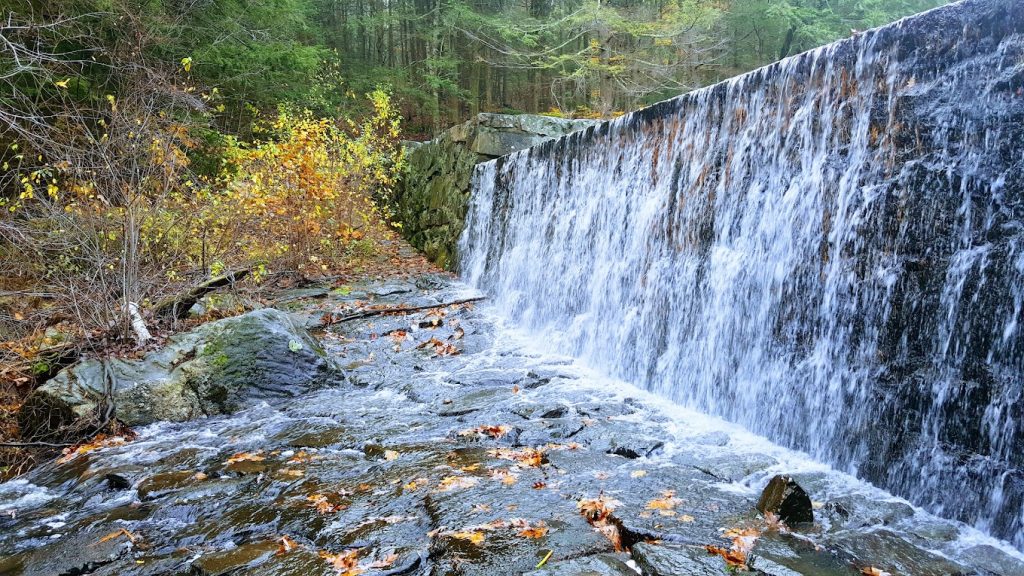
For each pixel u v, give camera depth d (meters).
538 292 7.48
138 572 2.46
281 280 9.20
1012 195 2.54
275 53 12.17
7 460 4.16
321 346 5.89
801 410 3.59
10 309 6.04
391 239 13.97
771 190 3.95
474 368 5.77
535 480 3.15
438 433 4.04
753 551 2.31
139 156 6.72
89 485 3.49
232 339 5.13
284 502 3.05
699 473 3.23
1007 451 2.50
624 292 5.69
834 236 3.43
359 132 16.11
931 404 2.84
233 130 13.72
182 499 3.17
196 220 7.45
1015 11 2.55
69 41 7.92
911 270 2.97
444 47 23.41
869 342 3.17
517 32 19.11
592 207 6.46
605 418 4.25
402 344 6.65
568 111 19.77
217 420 4.64
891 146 3.10
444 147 12.52
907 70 3.02
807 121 3.66
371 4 25.52
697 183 4.74
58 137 6.73
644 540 2.46
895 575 2.19
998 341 2.56
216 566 2.43
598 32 17.25
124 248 5.69
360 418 4.44
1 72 6.80
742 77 4.25
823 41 15.66
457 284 9.93
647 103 18.69
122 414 4.50
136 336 5.36
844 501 2.86
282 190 9.16
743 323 4.13
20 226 6.27
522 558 2.32
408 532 2.63
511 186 8.86
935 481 2.79
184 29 10.17
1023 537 2.41
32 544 2.80
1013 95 2.55
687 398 4.62
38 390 4.54
